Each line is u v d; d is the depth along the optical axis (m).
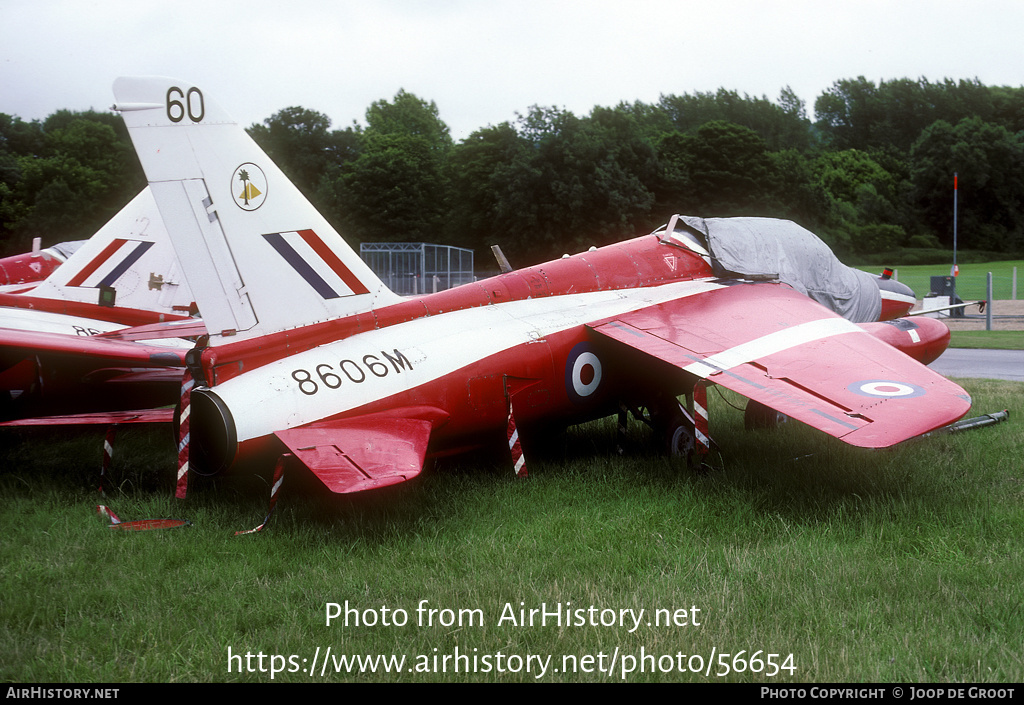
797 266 8.88
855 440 5.32
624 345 7.19
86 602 4.20
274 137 73.44
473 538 5.14
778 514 5.60
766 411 8.52
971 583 4.47
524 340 6.81
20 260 11.21
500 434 6.88
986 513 5.51
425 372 6.15
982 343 18.11
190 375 5.61
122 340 7.36
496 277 7.39
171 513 5.74
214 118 5.62
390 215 63.69
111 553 4.89
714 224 8.66
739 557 4.78
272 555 4.91
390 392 5.93
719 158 63.69
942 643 3.71
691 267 8.39
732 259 8.46
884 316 10.49
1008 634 3.86
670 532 5.31
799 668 3.53
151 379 8.68
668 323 7.33
